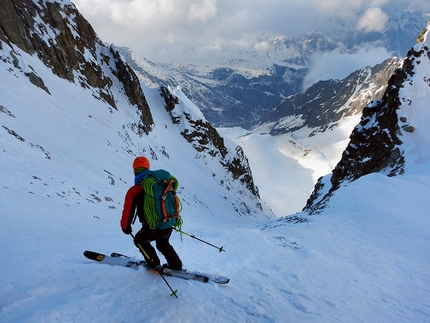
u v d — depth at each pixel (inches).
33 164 657.6
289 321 164.2
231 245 330.3
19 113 887.1
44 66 1353.3
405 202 697.6
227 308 161.6
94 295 140.7
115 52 2180.1
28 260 187.0
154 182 155.9
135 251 253.6
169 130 2795.3
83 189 714.8
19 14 1322.6
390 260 405.7
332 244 451.2
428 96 1560.0
